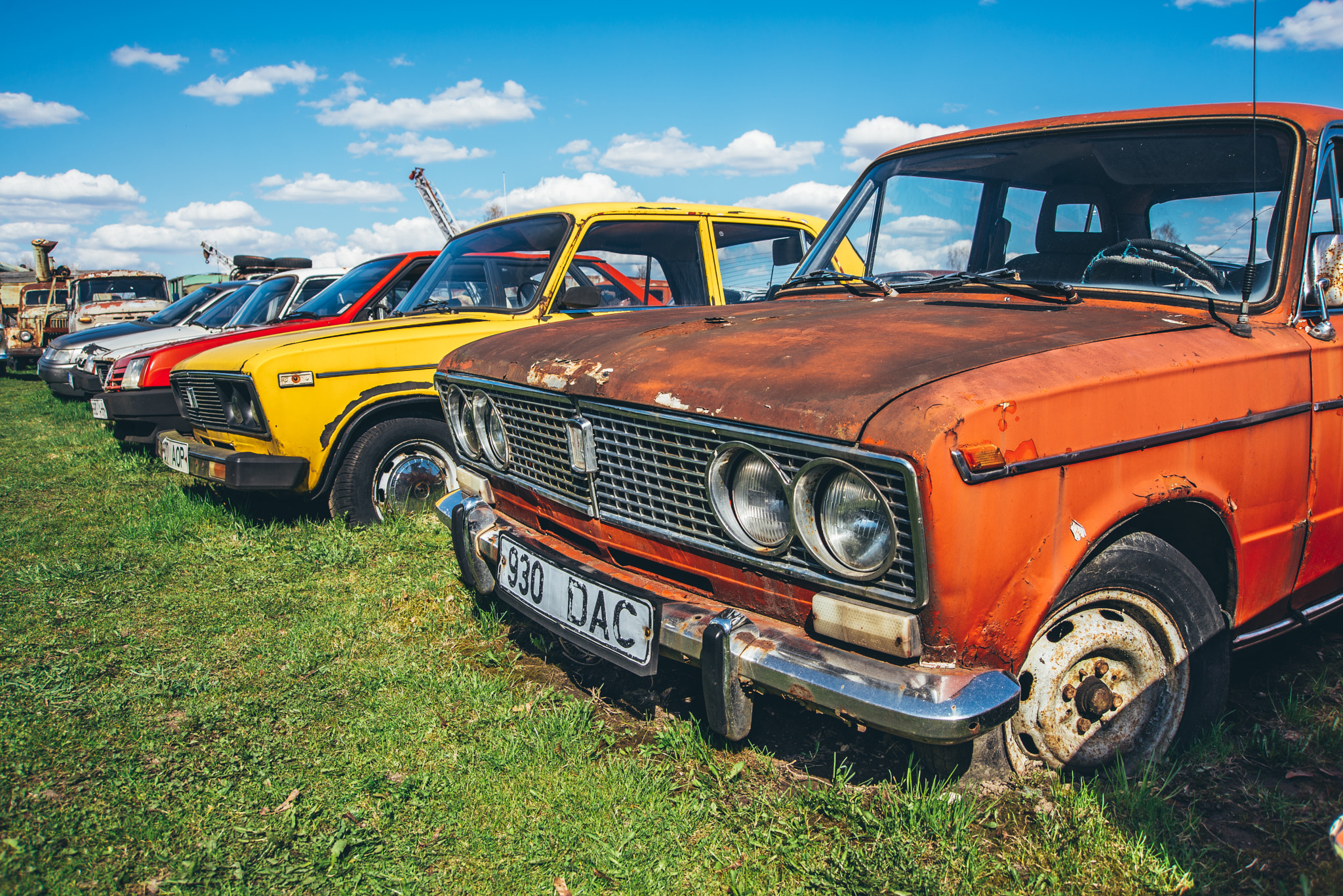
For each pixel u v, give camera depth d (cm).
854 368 196
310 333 488
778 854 203
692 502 221
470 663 312
